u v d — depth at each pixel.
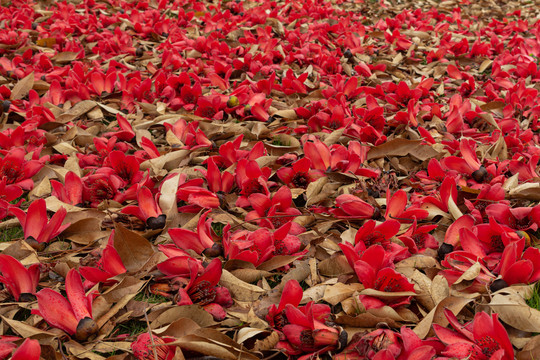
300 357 1.71
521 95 2.75
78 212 2.05
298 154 2.36
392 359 1.63
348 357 1.70
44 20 4.36
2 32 3.76
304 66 3.45
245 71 3.25
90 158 2.28
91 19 4.09
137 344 1.68
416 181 2.25
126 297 1.81
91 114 2.63
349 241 1.96
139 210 2.01
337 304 1.86
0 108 2.55
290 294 1.74
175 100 2.69
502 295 1.77
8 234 2.05
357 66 3.25
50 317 1.73
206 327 1.76
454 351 1.68
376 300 1.78
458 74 3.22
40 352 1.63
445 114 2.59
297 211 2.03
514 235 1.89
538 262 1.81
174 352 1.69
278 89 2.94
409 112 2.41
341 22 4.30
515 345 1.73
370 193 2.15
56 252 1.96
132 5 4.92
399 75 3.42
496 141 2.31
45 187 2.18
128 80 3.08
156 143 2.46
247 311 1.80
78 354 1.71
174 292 1.84
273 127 2.51
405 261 1.90
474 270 1.81
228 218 2.03
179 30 3.98
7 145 2.32
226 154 2.20
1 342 1.70
